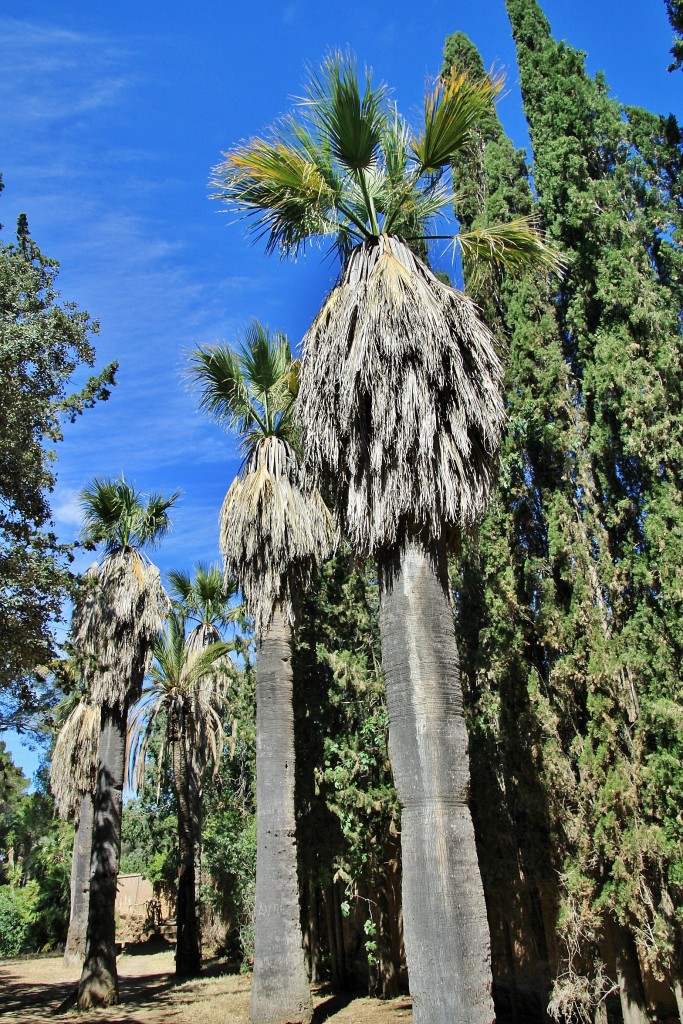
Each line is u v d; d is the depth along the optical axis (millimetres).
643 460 8609
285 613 11789
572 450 9688
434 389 6426
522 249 7312
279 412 12117
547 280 10516
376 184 7336
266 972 10070
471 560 11281
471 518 6570
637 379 8797
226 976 17609
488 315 10828
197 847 22953
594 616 8836
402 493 6305
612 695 8445
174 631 20188
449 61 13602
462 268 8125
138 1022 12102
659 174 10133
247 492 11453
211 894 22297
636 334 9242
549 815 8703
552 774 8727
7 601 11133
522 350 10406
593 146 10508
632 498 9031
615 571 8844
